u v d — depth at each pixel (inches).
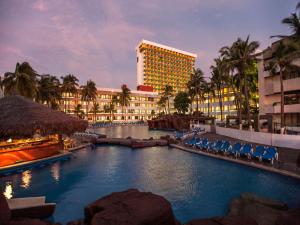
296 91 1227.9
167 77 6161.4
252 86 1633.9
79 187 427.8
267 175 479.5
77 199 370.0
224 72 1312.7
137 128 2353.6
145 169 552.7
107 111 3390.7
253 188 405.4
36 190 414.0
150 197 235.1
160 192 396.5
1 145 549.3
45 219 281.9
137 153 774.5
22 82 1344.7
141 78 5866.1
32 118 263.3
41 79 1814.7
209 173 508.1
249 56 1130.7
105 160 661.9
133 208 206.1
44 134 276.2
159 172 524.7
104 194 392.2
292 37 872.3
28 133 249.8
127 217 190.2
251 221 219.3
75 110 3002.0
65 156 681.0
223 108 2674.7
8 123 240.7
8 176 500.7
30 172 533.6
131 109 3791.8
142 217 190.1
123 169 555.5
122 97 3405.5
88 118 3284.9
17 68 1376.7
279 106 1261.1
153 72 5920.3
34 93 1424.7
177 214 311.1
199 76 2343.8
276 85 1305.4
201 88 2330.2
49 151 652.7
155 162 629.0
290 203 338.0
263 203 300.2
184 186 425.1
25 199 292.0
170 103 4205.2
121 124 3105.3
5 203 208.8
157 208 207.0
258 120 999.6
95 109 3193.9
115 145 969.5
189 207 332.5
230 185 426.0
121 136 1449.3
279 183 429.7
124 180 468.1
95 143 995.9
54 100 2122.3
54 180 472.4
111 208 210.8
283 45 914.1
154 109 4082.2
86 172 531.8
